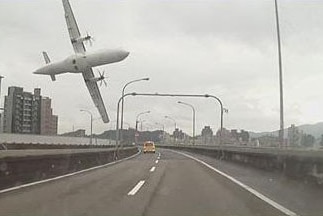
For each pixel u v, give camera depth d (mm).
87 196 13688
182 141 130625
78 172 24656
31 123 83750
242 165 32531
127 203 12242
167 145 130750
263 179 20734
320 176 14883
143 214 10383
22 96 81312
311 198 13617
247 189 16266
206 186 17359
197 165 33812
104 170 26797
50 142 51031
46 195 13719
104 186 16906
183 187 16922
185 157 52812
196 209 11258
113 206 11625
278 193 14984
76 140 64375
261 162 26172
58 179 19516
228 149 41719
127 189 15938
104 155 37719
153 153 72562
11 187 15797
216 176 22609
